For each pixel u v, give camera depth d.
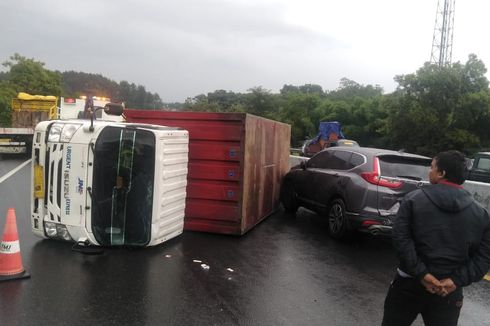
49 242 6.73
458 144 38.97
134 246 6.60
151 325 4.33
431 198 3.04
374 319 4.78
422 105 40.12
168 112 7.87
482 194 9.41
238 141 7.59
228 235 7.92
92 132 6.22
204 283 5.51
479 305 5.42
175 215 7.18
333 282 5.86
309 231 8.74
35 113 22.02
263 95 68.44
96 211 6.30
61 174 6.30
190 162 7.81
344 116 58.50
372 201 7.39
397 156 7.72
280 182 10.70
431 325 3.12
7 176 13.80
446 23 57.88
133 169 6.40
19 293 4.86
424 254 3.03
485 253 2.99
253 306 4.93
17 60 58.31
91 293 4.97
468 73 40.97
